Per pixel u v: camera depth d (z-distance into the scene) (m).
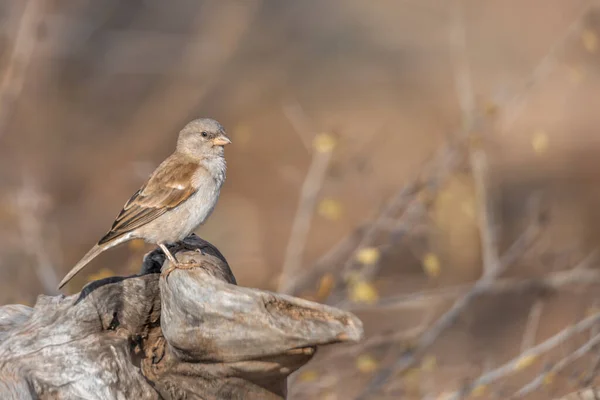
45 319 7.77
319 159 14.39
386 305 12.73
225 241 18.64
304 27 29.19
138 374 7.54
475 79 23.73
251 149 23.70
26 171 19.02
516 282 12.58
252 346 6.97
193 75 26.12
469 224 13.92
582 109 23.81
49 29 21.92
